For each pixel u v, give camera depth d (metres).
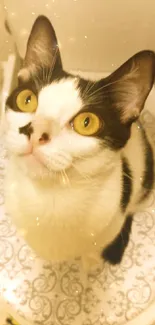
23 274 0.36
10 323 0.33
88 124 0.23
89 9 0.35
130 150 0.32
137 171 0.33
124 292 0.35
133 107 0.25
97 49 0.37
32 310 0.34
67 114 0.23
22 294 0.35
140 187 0.35
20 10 0.35
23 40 0.35
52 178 0.25
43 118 0.23
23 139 0.23
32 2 0.35
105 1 0.34
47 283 0.35
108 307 0.35
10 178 0.29
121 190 0.29
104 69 0.36
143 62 0.23
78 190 0.26
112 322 0.34
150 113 0.40
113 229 0.31
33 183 0.27
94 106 0.24
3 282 0.35
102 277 0.36
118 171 0.28
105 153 0.24
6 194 0.31
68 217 0.28
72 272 0.36
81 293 0.35
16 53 0.34
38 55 0.26
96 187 0.27
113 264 0.36
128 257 0.37
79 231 0.29
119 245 0.35
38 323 0.33
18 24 0.36
